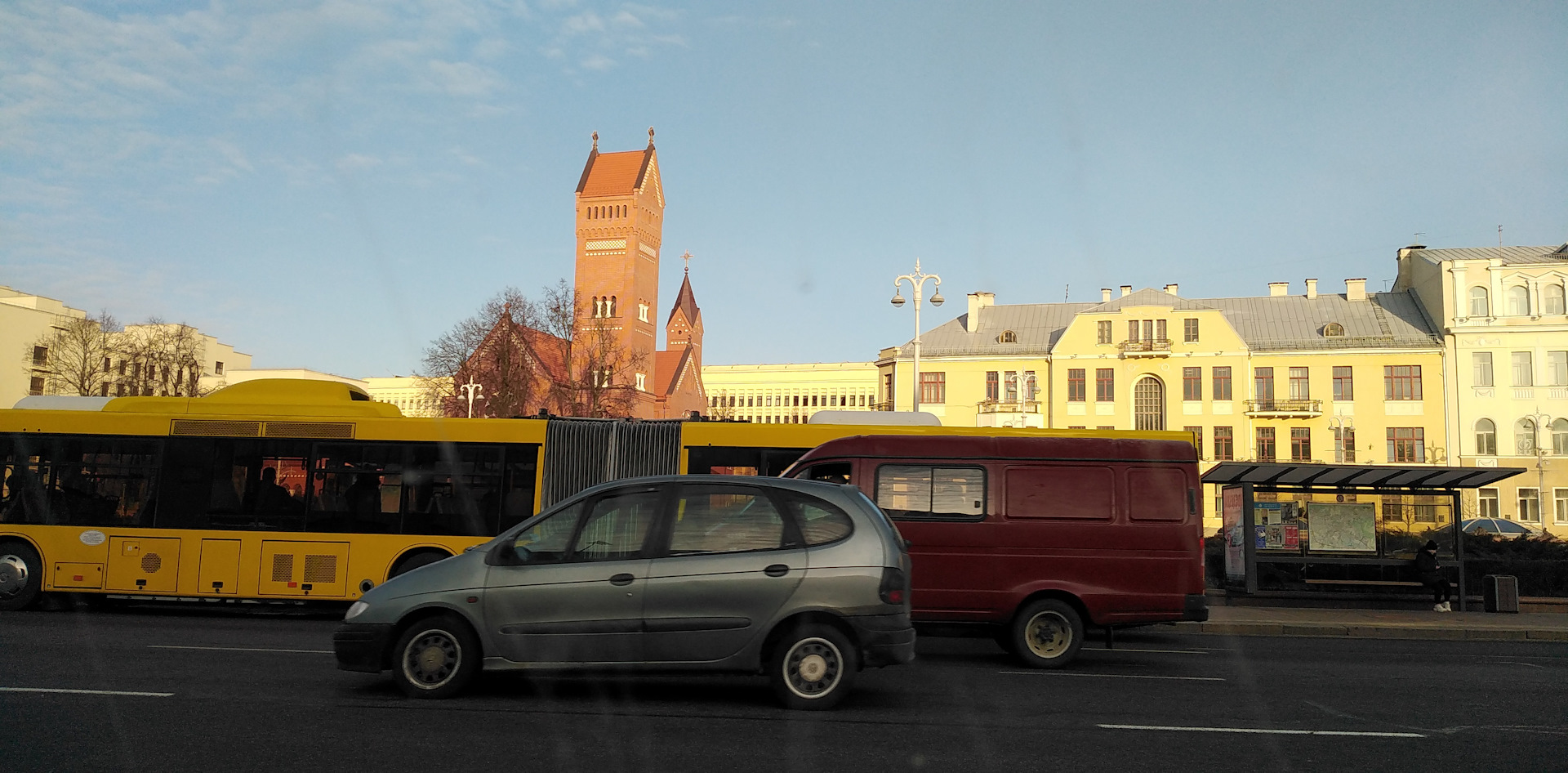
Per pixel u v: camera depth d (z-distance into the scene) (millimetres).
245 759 6340
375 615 8375
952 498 12219
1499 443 58562
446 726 7371
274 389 15859
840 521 8359
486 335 58281
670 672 8125
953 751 6938
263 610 16547
